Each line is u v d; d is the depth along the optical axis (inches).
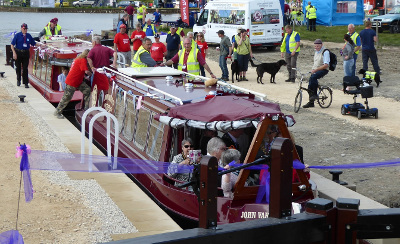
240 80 949.8
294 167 327.3
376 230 135.6
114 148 446.3
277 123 317.1
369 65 1079.6
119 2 3361.2
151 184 398.0
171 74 518.0
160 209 356.8
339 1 1779.0
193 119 351.6
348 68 781.3
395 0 1915.6
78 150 501.0
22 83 886.4
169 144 389.4
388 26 1585.9
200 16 1392.7
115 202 368.5
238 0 1279.5
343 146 563.2
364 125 637.9
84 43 861.8
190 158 355.6
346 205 134.3
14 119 630.5
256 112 327.3
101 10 3147.1
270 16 1283.2
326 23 1784.0
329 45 1333.7
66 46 831.7
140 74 509.7
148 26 1327.5
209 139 376.5
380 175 484.1
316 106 739.4
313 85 715.4
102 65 685.9
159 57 816.9
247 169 316.8
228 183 326.0
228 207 319.0
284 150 135.4
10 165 453.7
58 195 380.5
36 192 385.4
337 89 848.3
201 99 414.3
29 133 565.9
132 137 460.4
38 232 317.1
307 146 566.3
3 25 2194.9
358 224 134.8
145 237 119.4
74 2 3412.9
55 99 753.6
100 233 314.8
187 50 664.4
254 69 1088.2
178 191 366.9
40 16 2775.6
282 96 810.8
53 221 334.0
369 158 524.4
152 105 423.8
